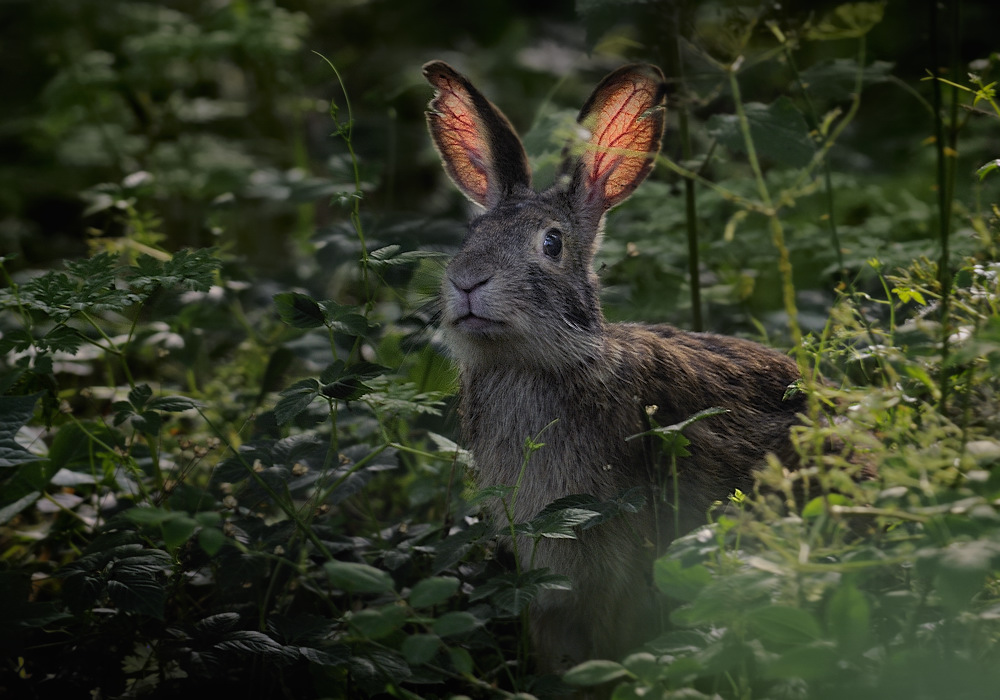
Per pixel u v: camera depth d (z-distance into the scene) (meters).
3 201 15.58
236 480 6.68
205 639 6.36
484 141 8.57
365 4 19.36
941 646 5.13
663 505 7.25
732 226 5.70
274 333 10.89
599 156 8.26
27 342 6.96
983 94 6.33
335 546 7.05
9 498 7.45
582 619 7.49
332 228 10.66
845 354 7.36
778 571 4.76
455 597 7.23
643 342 7.86
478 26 19.36
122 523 6.97
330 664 5.82
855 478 6.91
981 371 5.62
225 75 18.78
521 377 7.51
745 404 7.99
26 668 6.62
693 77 9.60
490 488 6.19
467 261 7.43
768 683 5.57
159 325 10.24
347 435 8.99
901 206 12.42
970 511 4.64
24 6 17.64
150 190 11.20
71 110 15.78
